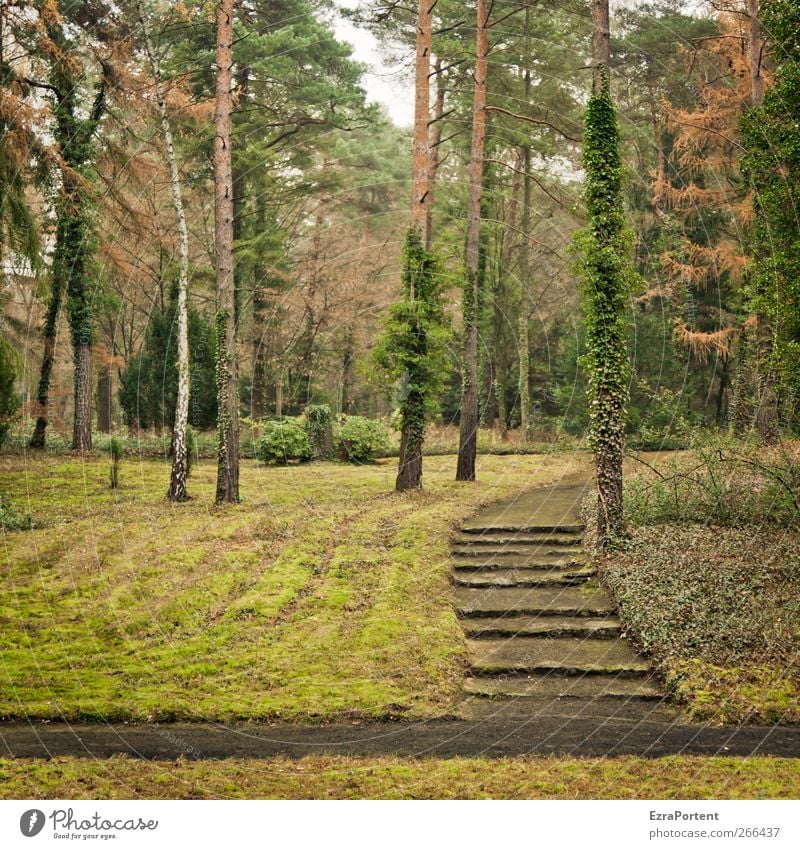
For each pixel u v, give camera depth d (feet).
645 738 30.14
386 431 94.27
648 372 92.27
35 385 80.43
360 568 47.83
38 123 63.36
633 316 93.91
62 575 46.16
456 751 29.32
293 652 38.11
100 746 29.71
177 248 95.76
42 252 69.51
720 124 76.95
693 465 58.29
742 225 76.54
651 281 96.43
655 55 94.84
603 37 49.42
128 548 50.31
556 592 44.80
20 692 34.12
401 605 42.80
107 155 77.82
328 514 58.75
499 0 90.48
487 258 97.81
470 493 66.03
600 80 49.32
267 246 106.11
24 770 27.48
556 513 57.47
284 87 104.63
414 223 66.80
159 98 65.46
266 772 27.50
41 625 40.32
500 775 27.12
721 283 94.32
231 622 41.11
